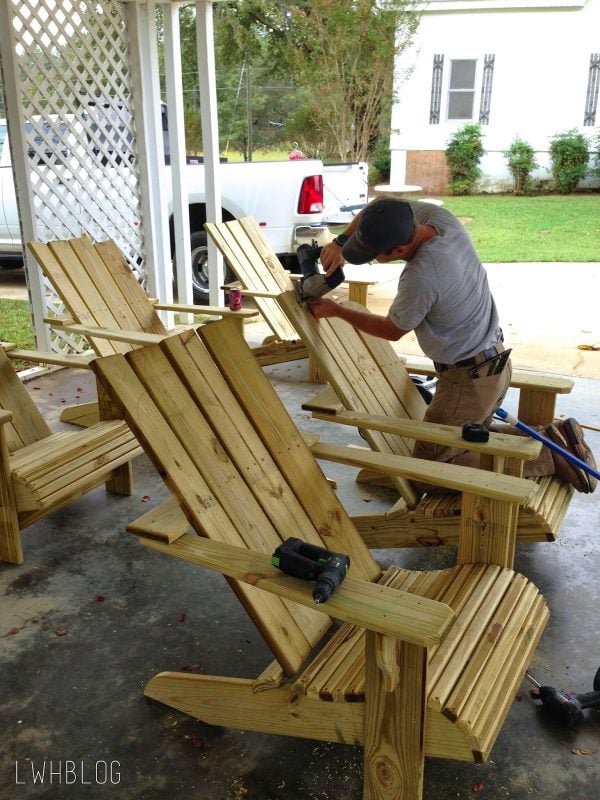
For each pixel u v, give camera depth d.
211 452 2.04
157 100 5.84
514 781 1.87
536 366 5.14
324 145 14.59
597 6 13.13
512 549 2.24
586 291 7.49
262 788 1.85
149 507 3.34
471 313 2.54
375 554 2.96
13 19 4.65
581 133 14.17
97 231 5.67
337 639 1.90
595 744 1.99
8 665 2.29
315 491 2.30
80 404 4.36
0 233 7.75
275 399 2.35
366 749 1.68
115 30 5.44
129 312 4.26
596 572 2.81
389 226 2.25
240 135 15.73
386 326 2.51
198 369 2.16
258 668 2.28
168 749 1.97
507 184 14.80
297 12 12.96
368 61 12.98
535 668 2.28
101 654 2.35
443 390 2.72
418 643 1.41
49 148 5.11
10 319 6.63
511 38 13.67
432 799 1.81
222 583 2.75
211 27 5.73
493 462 2.43
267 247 5.30
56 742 1.99
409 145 14.77
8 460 2.71
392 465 2.27
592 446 3.84
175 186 6.15
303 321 2.67
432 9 13.67
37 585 2.72
